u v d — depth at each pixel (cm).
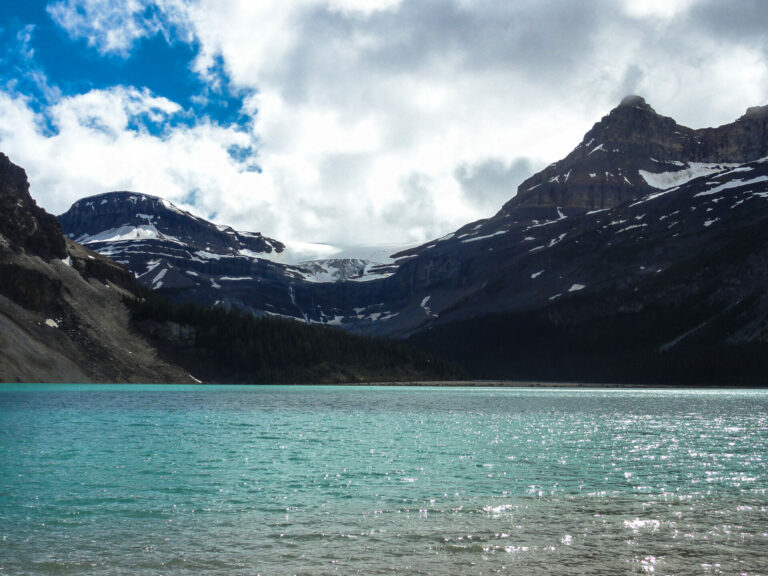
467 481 4181
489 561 2617
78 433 6425
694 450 5744
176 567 2533
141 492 3775
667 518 3278
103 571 2481
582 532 3025
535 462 4969
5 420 7500
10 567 2511
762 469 4725
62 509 3366
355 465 4756
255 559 2631
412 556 2675
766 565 2577
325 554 2694
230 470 4500
